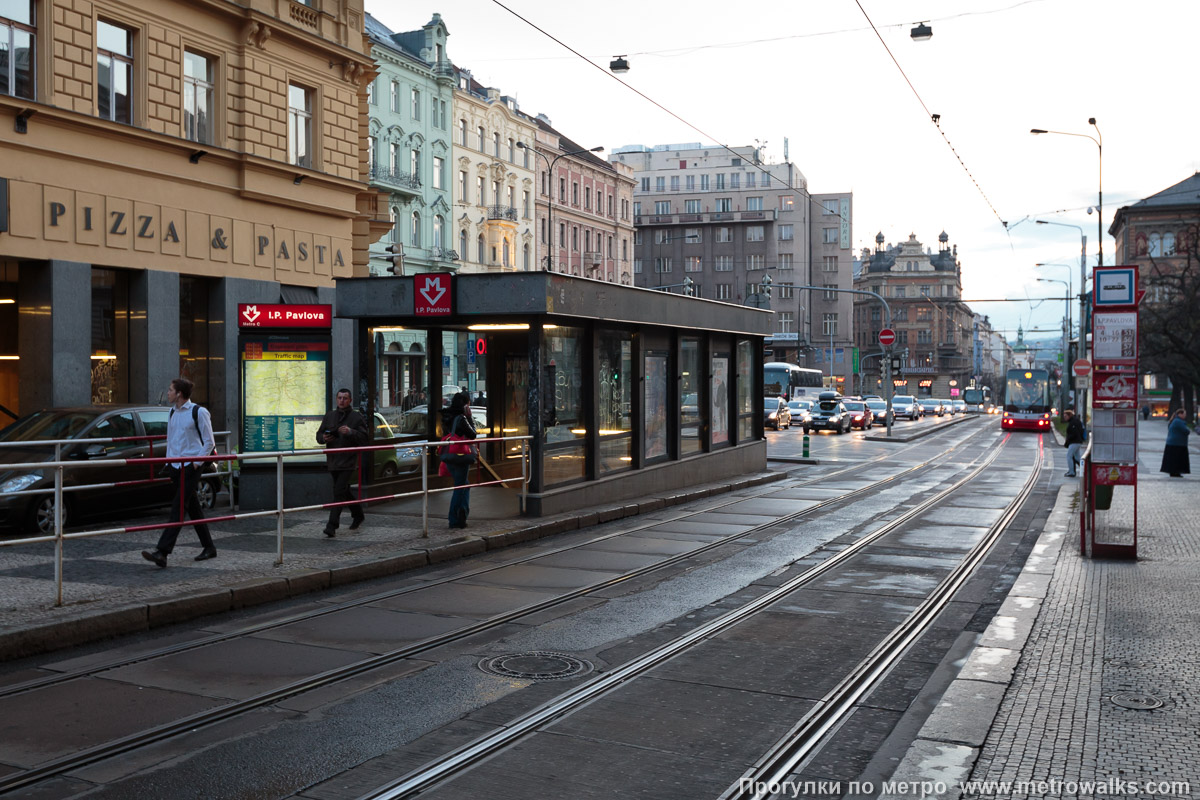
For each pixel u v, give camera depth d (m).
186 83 22.00
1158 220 82.44
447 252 56.69
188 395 10.58
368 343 15.62
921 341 145.50
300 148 25.44
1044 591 9.83
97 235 19.70
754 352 24.59
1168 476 24.75
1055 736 5.59
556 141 72.12
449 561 11.92
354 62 26.59
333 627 8.52
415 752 5.57
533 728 6.02
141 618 8.28
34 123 18.34
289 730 5.93
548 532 14.10
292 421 15.04
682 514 16.70
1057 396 78.00
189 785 5.08
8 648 7.30
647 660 7.54
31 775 5.15
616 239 83.00
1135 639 7.85
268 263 24.25
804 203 110.94
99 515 14.45
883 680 7.17
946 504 18.56
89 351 19.61
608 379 17.25
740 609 9.38
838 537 14.11
